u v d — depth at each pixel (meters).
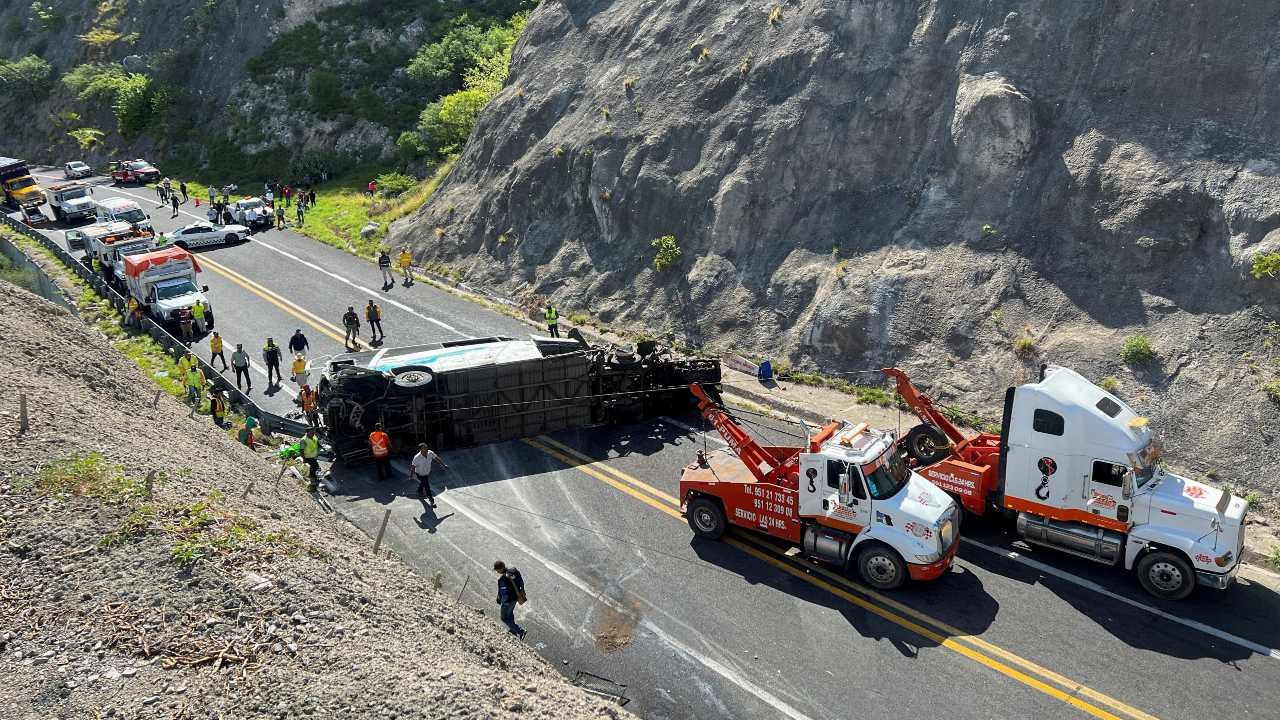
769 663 14.75
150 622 12.16
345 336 30.41
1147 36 25.31
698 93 33.12
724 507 18.19
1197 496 15.81
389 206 45.75
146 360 28.69
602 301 31.39
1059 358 22.58
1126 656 14.57
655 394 24.36
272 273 37.41
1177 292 22.33
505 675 12.77
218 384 25.52
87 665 11.42
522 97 40.03
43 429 16.36
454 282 35.72
